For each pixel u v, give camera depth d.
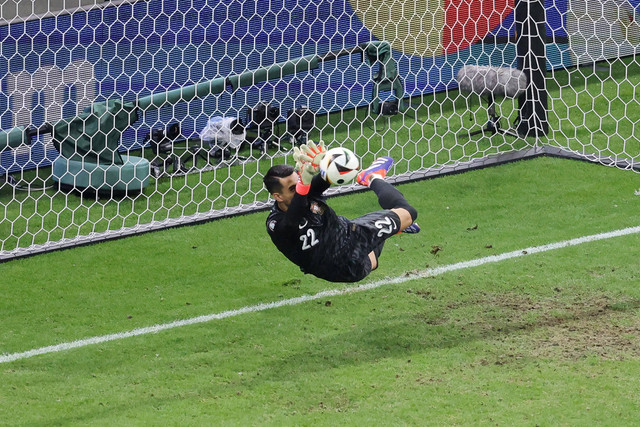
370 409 18.20
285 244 17.20
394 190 17.78
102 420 18.31
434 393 18.67
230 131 34.00
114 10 34.97
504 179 31.53
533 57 34.16
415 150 34.44
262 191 32.06
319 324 22.41
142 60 35.88
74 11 34.31
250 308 23.58
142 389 19.64
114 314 23.67
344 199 30.77
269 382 19.61
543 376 19.09
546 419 17.47
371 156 34.19
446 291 23.84
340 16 37.84
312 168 16.06
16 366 20.98
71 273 26.36
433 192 30.89
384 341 21.23
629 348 20.09
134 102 32.66
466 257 25.91
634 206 28.73
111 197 31.58
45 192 33.06
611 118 36.38
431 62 38.97
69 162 32.16
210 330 22.42
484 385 18.89
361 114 38.22
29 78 34.12
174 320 23.12
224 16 36.69
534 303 22.80
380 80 36.12
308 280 25.20
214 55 36.84
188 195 32.12
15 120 34.28
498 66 38.81
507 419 17.55
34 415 18.64
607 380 18.77
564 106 37.88
